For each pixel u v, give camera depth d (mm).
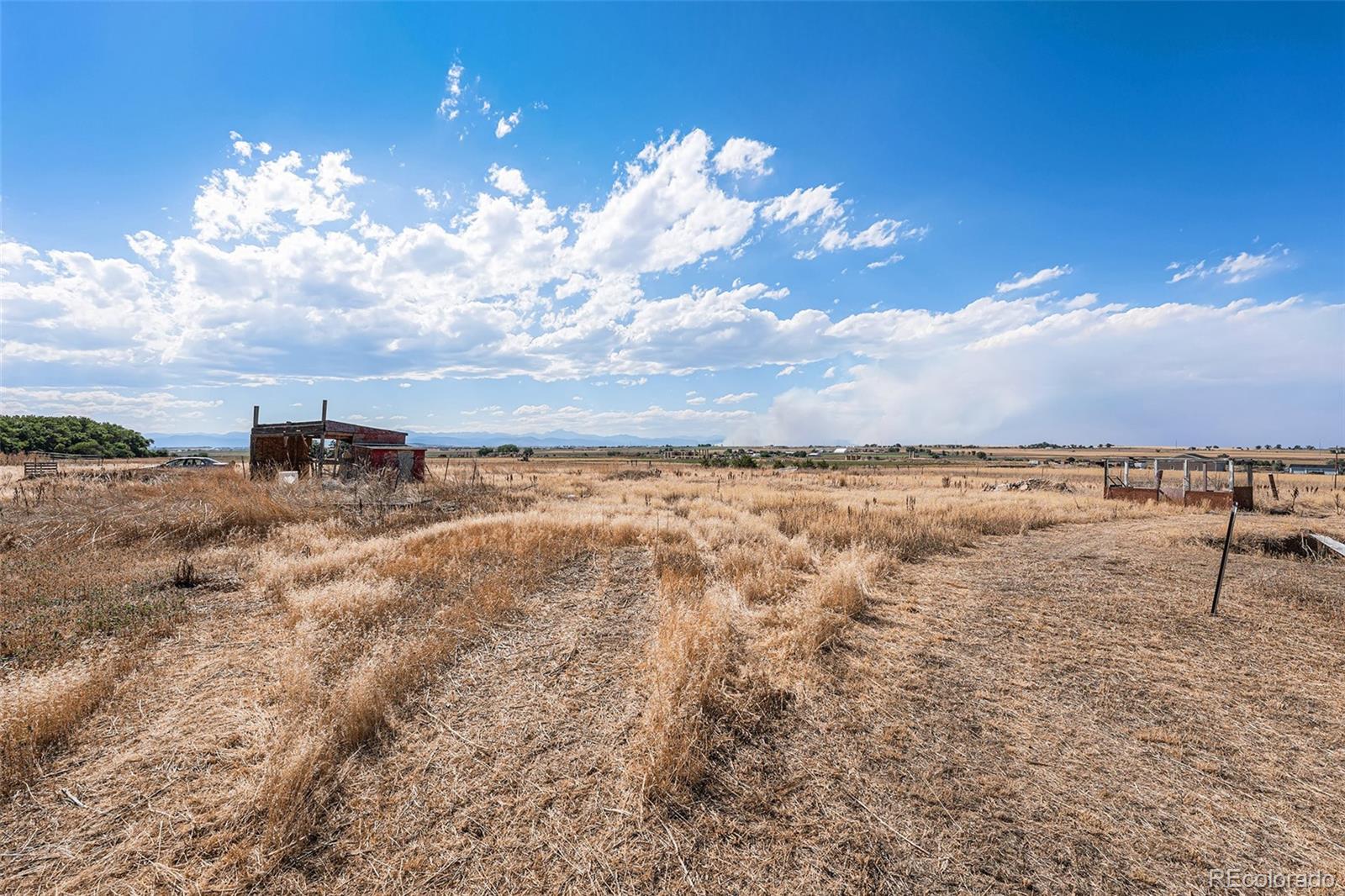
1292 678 5051
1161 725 4242
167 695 4383
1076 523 15984
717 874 2744
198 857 2791
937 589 8109
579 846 2908
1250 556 10422
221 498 11516
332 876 2701
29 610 6062
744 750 3797
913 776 3570
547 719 4176
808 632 5852
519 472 37250
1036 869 2814
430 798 3266
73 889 2592
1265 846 2980
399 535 11078
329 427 19922
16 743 3555
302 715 3951
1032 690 4820
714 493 23344
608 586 7906
